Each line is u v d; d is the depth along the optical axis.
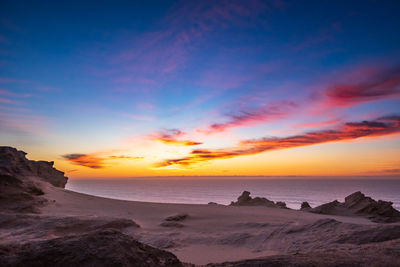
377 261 6.38
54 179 49.00
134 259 5.14
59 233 19.69
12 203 30.17
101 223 22.31
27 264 4.64
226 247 18.30
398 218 38.84
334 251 7.36
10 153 39.47
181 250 17.64
